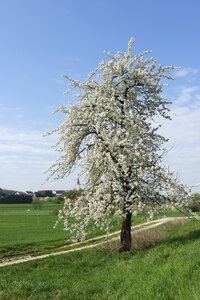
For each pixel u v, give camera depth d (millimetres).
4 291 8672
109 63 14680
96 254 15086
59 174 14867
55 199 144750
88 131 14781
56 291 8633
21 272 13055
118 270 10133
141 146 13633
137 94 15773
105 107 14078
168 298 5754
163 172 12781
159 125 15883
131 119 14195
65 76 15594
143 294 6238
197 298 5008
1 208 117625
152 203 13695
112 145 12992
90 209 13812
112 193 13672
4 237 31109
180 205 12914
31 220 59406
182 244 12508
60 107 15000
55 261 14812
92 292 8109
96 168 14406
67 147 14305
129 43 15406
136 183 12680
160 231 19469
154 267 8695
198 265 7441
